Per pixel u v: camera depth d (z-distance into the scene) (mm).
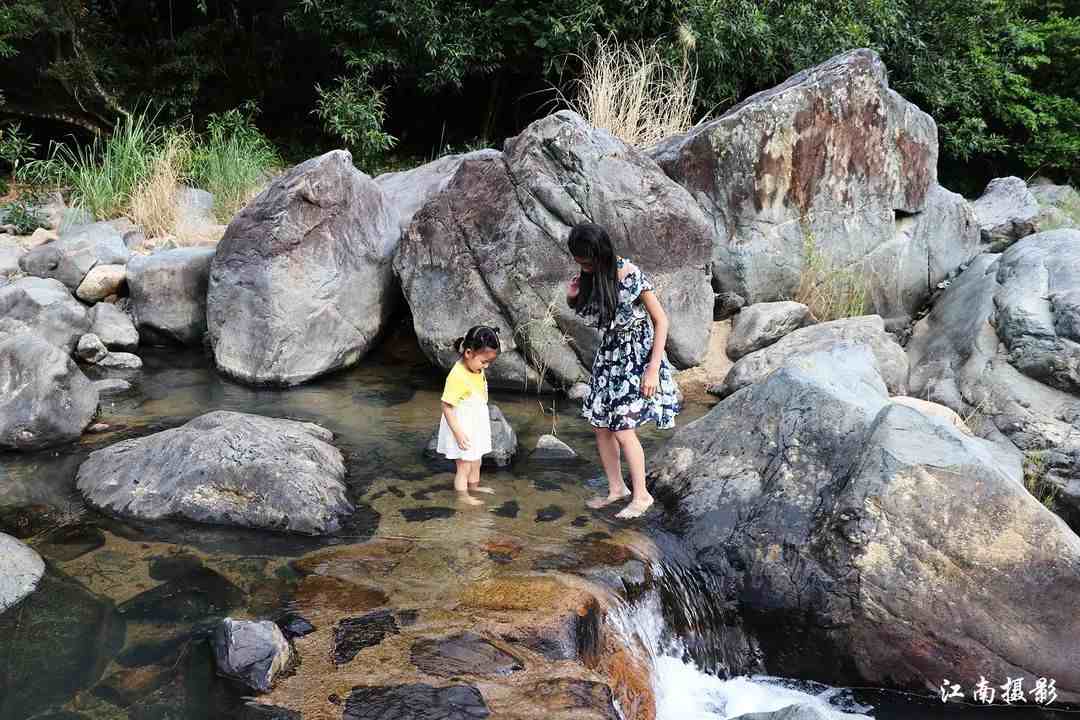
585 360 6730
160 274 7457
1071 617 3986
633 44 11312
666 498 4859
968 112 14055
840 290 7695
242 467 4629
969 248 8445
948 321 7102
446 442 4969
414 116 14203
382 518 4617
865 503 4145
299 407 6230
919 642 4012
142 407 6109
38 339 5711
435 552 4238
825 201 7672
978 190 15703
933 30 13195
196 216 9609
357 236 7168
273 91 13523
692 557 4457
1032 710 3975
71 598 3779
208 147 11500
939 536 4051
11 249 8273
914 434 4340
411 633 3518
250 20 13344
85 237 8258
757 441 4836
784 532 4352
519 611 3686
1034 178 15477
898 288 8016
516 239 6590
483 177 6809
